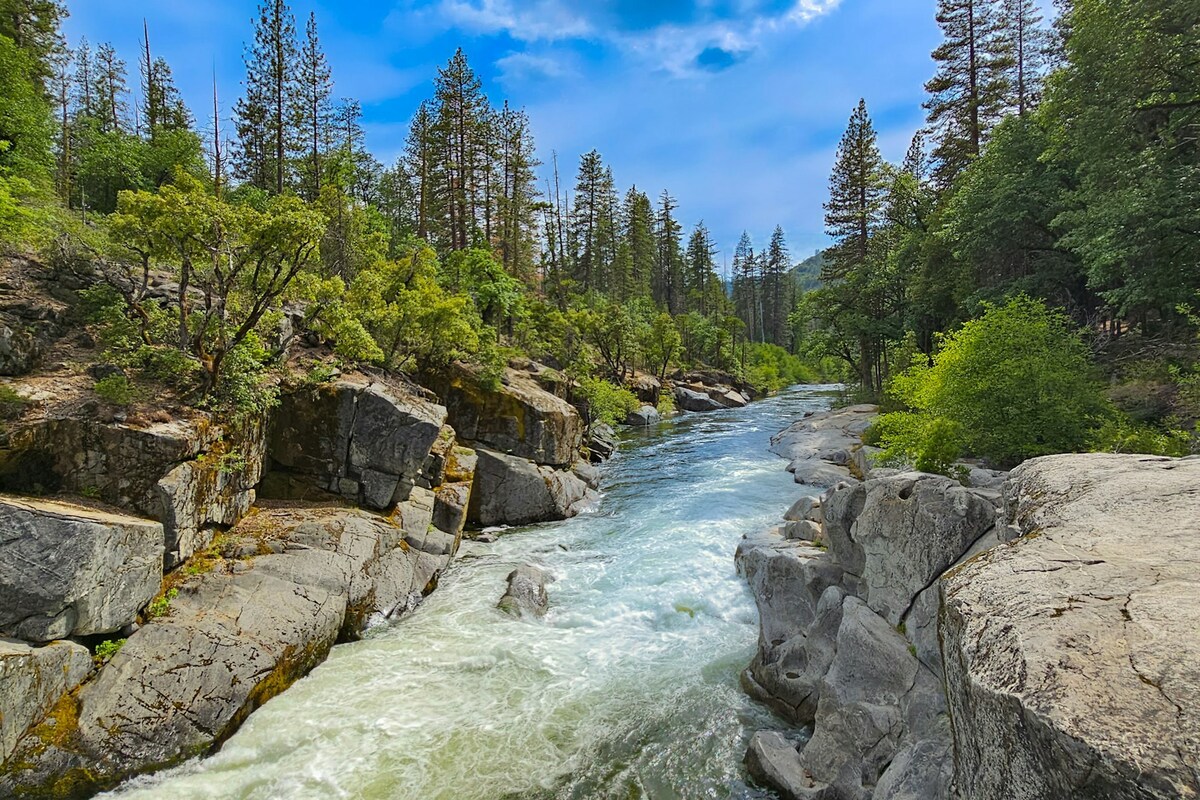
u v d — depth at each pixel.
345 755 7.04
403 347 18.42
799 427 27.41
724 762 6.96
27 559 6.83
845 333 33.50
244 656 7.88
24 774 6.10
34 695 6.40
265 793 6.47
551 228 57.50
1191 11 11.43
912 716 5.97
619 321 45.12
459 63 35.44
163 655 7.49
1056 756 2.18
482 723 7.62
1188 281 12.70
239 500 10.92
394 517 12.63
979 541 6.18
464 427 18.61
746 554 10.71
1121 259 12.91
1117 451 9.59
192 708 7.12
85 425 8.82
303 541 10.45
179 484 9.05
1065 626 2.71
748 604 10.30
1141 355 15.50
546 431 19.41
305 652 8.63
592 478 20.61
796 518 12.17
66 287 11.88
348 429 12.80
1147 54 12.33
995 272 21.38
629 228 70.25
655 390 45.91
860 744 6.17
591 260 66.44
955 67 27.27
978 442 11.40
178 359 10.57
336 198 23.44
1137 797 1.93
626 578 11.88
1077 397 11.01
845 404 34.47
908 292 27.33
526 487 16.77
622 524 15.67
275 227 10.82
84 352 10.81
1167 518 3.68
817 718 6.83
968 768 2.81
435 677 8.64
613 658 9.16
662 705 7.99
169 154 29.45
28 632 6.68
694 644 9.48
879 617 7.12
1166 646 2.40
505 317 33.53
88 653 7.13
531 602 10.88
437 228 39.94
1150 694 2.20
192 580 8.87
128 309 11.56
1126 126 13.30
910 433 12.02
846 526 8.35
